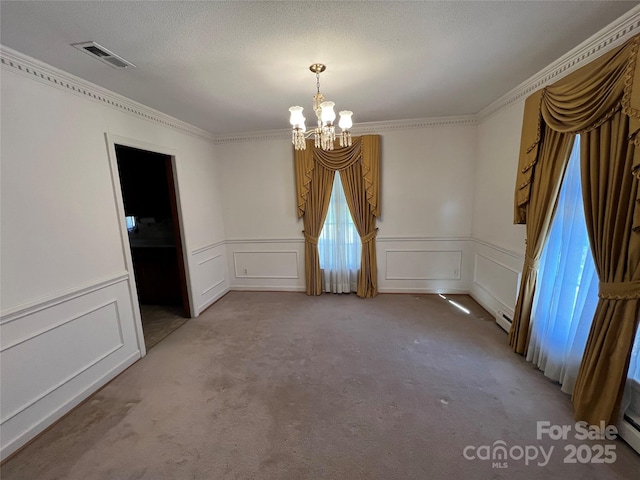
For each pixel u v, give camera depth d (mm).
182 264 3445
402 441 1691
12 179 1730
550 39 1760
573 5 1435
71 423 1905
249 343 2877
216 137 4066
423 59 1995
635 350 1603
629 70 1382
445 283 4016
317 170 3926
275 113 3125
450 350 2633
